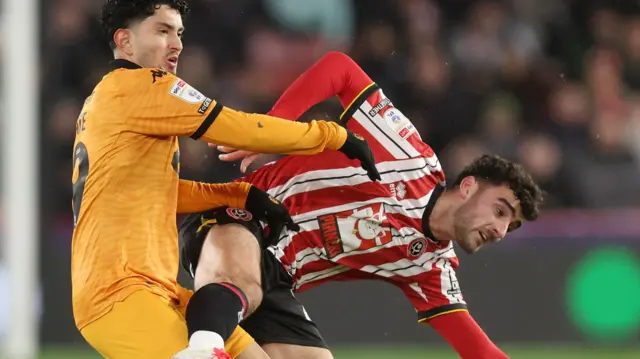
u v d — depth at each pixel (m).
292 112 14.81
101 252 12.44
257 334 15.01
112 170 12.53
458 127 32.28
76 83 31.67
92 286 12.40
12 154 27.70
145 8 13.10
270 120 12.91
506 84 33.62
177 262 12.95
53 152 30.33
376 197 14.73
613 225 29.28
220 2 34.25
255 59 33.91
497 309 28.88
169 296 12.66
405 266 15.18
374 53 33.31
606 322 28.95
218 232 14.27
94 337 12.38
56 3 32.25
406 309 28.72
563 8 35.91
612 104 33.88
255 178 15.29
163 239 12.77
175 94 12.62
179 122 12.59
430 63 33.25
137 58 13.20
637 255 29.06
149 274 12.52
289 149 13.04
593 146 32.50
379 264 15.14
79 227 12.70
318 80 14.90
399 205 14.74
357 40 34.00
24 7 28.02
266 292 14.91
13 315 27.36
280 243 15.01
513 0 35.56
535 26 35.34
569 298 28.95
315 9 34.59
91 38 32.06
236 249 14.02
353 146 13.46
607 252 29.06
